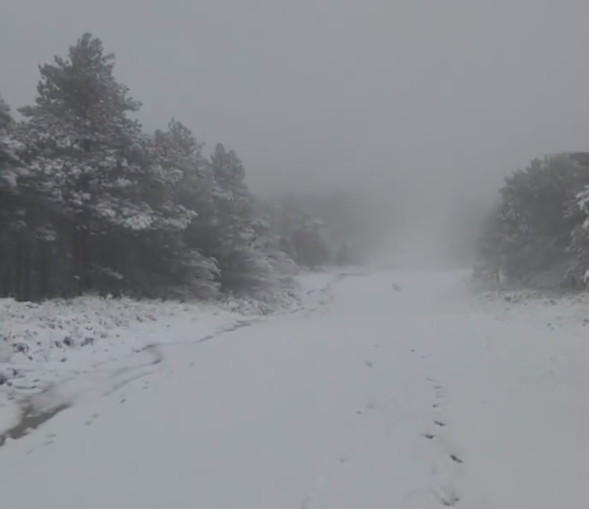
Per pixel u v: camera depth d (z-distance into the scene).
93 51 22.56
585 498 4.04
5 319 12.34
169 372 8.91
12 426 6.65
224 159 41.84
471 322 14.73
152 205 24.08
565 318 15.54
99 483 4.94
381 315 20.94
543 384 7.02
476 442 5.21
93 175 21.61
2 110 22.03
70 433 6.28
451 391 6.93
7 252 23.16
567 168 28.73
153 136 29.27
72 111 22.39
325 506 4.20
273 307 30.47
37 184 21.08
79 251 22.58
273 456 5.20
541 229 28.64
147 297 22.48
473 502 4.14
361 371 8.24
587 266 23.86
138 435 6.04
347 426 5.86
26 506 4.62
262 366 8.89
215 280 29.52
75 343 10.98
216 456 5.30
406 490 4.37
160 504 4.44
